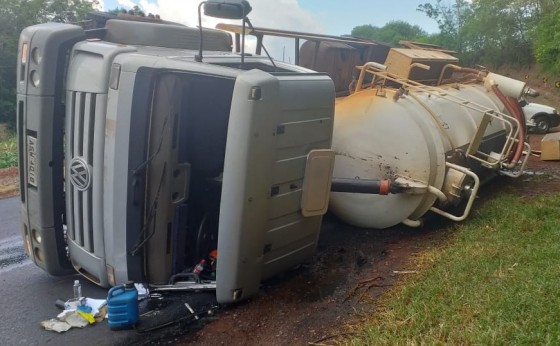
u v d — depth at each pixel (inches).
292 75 179.6
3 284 218.2
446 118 266.5
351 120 257.3
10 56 883.4
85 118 181.2
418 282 184.2
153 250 182.7
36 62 188.1
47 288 213.0
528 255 189.5
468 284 171.6
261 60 214.1
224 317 181.5
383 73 272.8
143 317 184.5
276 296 194.1
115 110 172.4
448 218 260.7
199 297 197.5
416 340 140.8
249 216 167.8
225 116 199.6
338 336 159.5
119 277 184.7
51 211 198.1
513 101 328.8
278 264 192.5
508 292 154.9
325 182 194.4
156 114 172.6
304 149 184.4
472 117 290.8
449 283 175.2
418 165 240.1
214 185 200.5
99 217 183.8
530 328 133.0
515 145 297.3
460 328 140.8
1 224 315.6
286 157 176.4
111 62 174.7
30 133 194.1
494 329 134.0
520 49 1114.1
